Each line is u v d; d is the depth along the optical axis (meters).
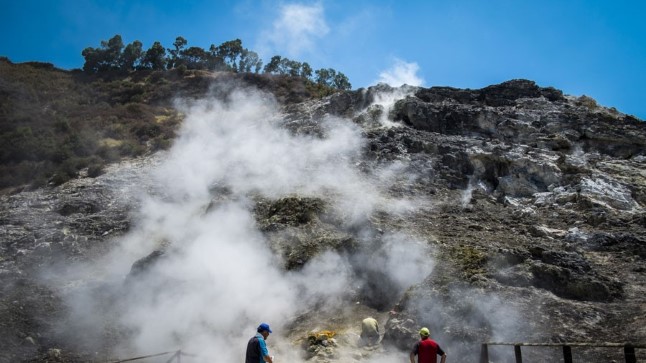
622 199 15.95
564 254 11.45
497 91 26.09
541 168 18.23
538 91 26.02
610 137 20.16
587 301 10.06
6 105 33.47
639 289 10.48
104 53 52.31
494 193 18.39
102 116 34.12
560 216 15.55
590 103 25.17
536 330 9.03
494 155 19.45
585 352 8.24
